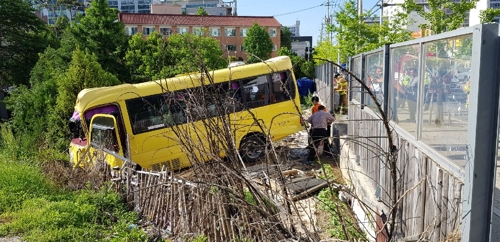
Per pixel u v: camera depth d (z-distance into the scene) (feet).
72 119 35.27
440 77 11.84
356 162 26.14
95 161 28.89
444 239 11.27
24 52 103.91
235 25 212.84
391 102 18.35
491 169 9.19
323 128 34.01
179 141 16.46
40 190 25.91
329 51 101.50
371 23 75.25
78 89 45.57
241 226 15.12
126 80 94.27
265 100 37.04
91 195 24.32
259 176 14.34
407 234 14.66
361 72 25.55
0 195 24.31
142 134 33.94
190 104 14.61
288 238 11.91
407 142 14.92
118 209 23.21
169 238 19.63
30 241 18.75
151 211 21.99
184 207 18.56
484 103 9.06
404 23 54.90
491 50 8.90
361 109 24.99
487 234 9.39
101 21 96.84
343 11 65.77
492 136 9.11
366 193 21.24
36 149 39.58
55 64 66.80
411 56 15.05
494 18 45.24
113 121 31.58
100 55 93.81
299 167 31.48
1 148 41.70
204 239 16.88
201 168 15.14
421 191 13.24
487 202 9.35
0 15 100.94
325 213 20.34
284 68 38.14
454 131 10.77
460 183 10.32
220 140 13.57
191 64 19.45
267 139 12.76
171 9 261.85
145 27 198.80
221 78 35.78
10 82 101.35
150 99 34.37
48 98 49.03
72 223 20.99
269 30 222.48
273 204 12.69
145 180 22.56
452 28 45.32
